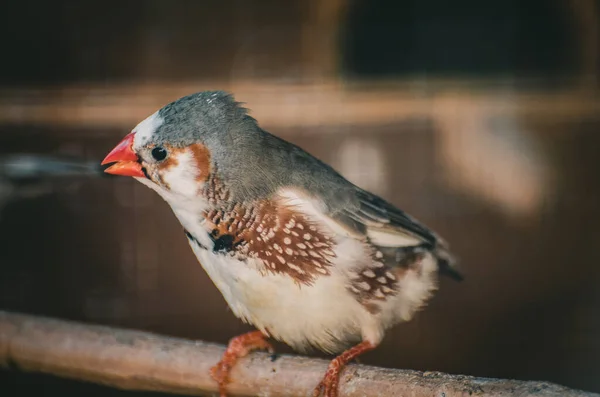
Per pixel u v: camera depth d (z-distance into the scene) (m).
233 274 4.68
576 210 9.27
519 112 9.59
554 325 8.49
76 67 9.86
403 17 10.73
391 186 9.37
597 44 10.50
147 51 9.91
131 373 5.45
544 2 10.64
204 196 4.59
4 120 9.34
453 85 9.95
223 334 8.43
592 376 7.96
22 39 9.80
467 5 10.78
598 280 8.94
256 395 5.02
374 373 4.62
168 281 8.66
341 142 9.44
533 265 9.03
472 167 9.40
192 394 5.29
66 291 8.70
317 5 10.06
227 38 9.98
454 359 8.02
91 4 9.84
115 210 8.76
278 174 4.64
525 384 4.20
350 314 4.74
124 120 9.45
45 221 8.70
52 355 5.70
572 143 9.52
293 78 10.02
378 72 10.45
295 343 4.95
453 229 9.17
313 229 4.59
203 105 4.59
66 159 8.97
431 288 5.01
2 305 8.61
